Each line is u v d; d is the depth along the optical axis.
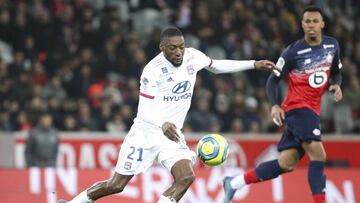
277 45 65.06
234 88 60.25
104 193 30.23
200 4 66.25
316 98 31.33
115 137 53.12
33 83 57.06
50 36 60.69
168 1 69.88
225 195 33.03
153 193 43.25
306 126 31.00
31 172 42.53
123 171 29.84
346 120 61.12
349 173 46.22
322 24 31.12
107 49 60.41
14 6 61.66
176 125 29.67
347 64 63.47
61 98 56.81
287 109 31.64
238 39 64.38
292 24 68.25
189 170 29.02
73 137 52.47
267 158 54.94
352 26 75.12
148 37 65.12
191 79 29.83
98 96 56.94
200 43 62.62
